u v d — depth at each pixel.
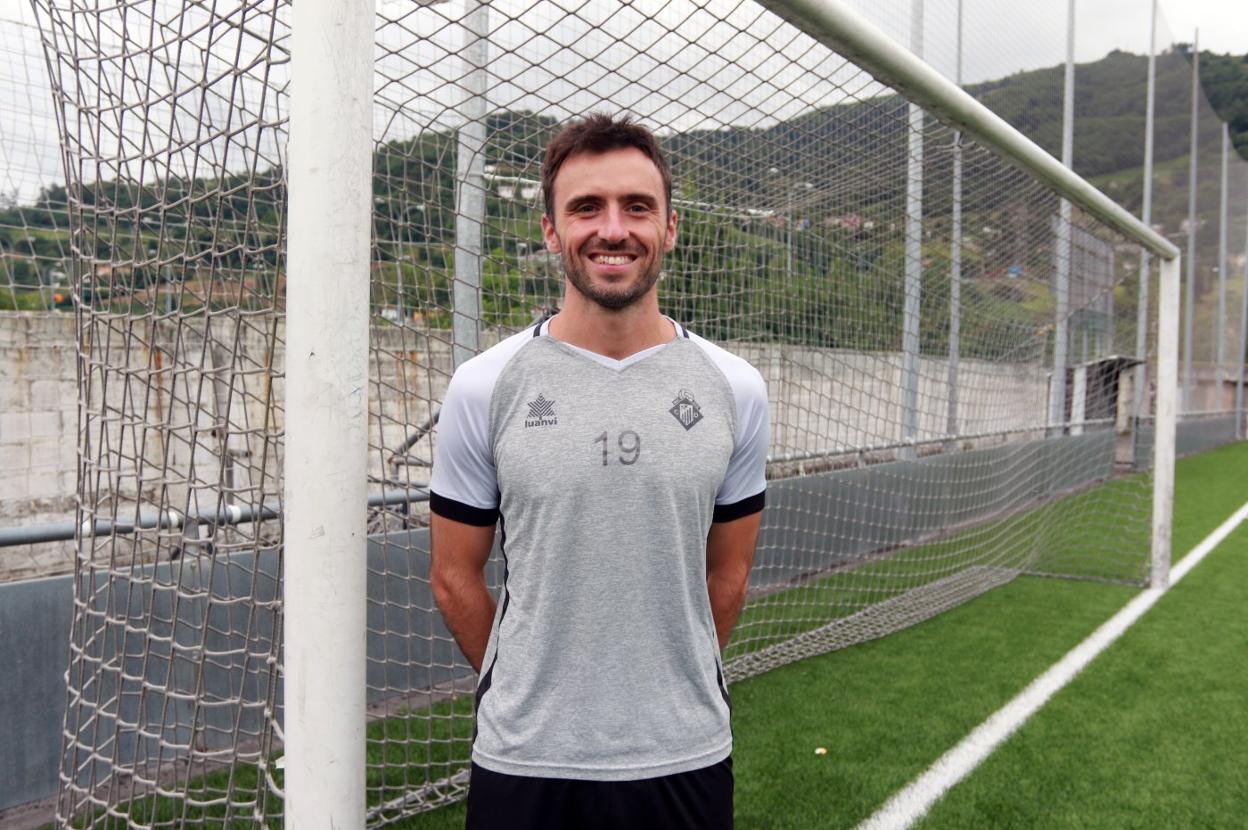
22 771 2.38
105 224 1.70
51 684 2.44
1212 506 8.37
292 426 1.22
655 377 1.28
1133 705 3.28
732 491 1.42
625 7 1.96
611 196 1.22
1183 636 4.21
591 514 1.23
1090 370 8.91
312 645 1.22
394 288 2.37
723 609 1.50
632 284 1.23
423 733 2.89
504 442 1.26
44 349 4.17
